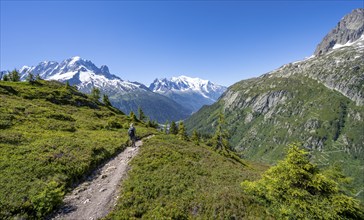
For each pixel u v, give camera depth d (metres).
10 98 53.09
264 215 16.17
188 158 28.41
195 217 15.82
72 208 16.14
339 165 18.52
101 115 66.06
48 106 57.00
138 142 36.94
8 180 17.22
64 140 28.52
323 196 16.69
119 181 20.66
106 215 15.37
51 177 19.03
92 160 24.56
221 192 18.44
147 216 15.56
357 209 15.98
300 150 18.16
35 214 14.74
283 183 17.88
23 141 26.17
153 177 21.05
